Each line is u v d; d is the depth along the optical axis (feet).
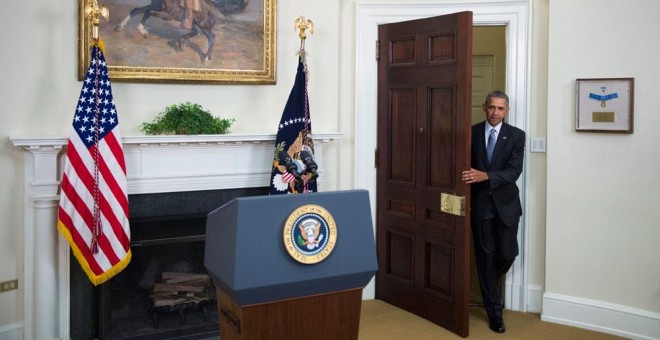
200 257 11.97
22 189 10.85
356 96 14.23
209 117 11.77
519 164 12.49
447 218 12.55
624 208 12.18
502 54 17.75
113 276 10.95
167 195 11.98
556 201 12.94
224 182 12.09
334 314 5.81
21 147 10.37
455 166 12.25
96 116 10.36
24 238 10.89
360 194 5.74
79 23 11.09
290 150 12.17
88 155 10.29
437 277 13.00
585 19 12.41
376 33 14.17
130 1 11.57
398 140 13.83
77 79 11.21
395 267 14.21
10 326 10.92
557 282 13.06
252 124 13.04
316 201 5.50
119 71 11.52
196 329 11.61
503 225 12.53
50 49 10.97
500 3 13.53
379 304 14.37
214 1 12.33
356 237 5.67
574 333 12.46
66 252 11.05
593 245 12.58
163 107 12.12
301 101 12.35
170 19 11.93
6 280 10.83
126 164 11.24
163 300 11.54
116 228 10.46
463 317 12.19
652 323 11.88
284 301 5.52
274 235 5.27
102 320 10.95
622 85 12.00
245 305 5.33
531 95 13.47
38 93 10.91
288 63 13.33
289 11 13.28
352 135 14.40
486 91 18.10
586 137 12.51
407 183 13.61
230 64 12.57
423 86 12.99
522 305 13.83
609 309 12.39
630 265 12.19
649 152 11.85
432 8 13.94
